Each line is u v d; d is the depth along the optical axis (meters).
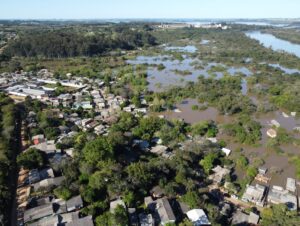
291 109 185.25
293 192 104.25
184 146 127.50
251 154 129.62
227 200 99.38
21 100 194.25
